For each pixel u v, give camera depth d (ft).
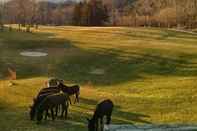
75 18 410.31
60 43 213.46
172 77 150.61
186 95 123.03
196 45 214.48
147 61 174.40
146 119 100.01
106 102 87.76
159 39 235.40
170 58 177.37
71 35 240.32
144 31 262.26
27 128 89.25
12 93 123.85
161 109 109.60
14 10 457.68
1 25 277.85
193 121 98.43
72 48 201.87
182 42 226.38
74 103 113.09
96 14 404.57
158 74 156.56
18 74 162.30
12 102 113.60
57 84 120.78
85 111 105.40
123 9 513.45
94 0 411.34
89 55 187.32
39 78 149.18
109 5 522.06
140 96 123.75
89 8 404.98
